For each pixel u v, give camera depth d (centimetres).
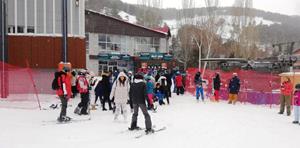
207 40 5294
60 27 2370
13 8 2300
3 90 1858
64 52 1969
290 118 1441
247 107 1825
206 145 879
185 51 5534
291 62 2859
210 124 1190
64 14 1962
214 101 2088
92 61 4603
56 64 2252
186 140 935
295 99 1305
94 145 872
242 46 5503
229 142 920
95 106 1567
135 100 1030
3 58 1983
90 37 4603
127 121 1235
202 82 2053
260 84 2023
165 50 5162
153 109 1497
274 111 1684
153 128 1092
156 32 5078
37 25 2339
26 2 2311
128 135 995
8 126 1112
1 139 930
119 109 1242
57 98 1877
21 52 2236
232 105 1906
